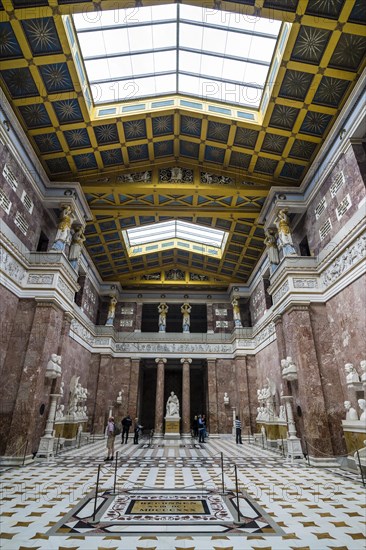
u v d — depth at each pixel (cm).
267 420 1591
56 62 1065
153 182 1589
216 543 423
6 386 1111
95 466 1007
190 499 625
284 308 1346
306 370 1170
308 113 1197
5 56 1022
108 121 1322
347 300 1118
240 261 2325
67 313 1391
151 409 3045
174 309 3128
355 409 1055
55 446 1297
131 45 1173
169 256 2570
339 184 1177
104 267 2422
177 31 1153
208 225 2014
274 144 1364
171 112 1367
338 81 1077
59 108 1213
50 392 1271
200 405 3075
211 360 2469
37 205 1385
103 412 2133
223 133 1401
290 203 1446
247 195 1602
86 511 550
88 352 2181
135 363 2458
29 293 1231
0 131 1079
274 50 1113
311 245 1397
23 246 1259
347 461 1033
